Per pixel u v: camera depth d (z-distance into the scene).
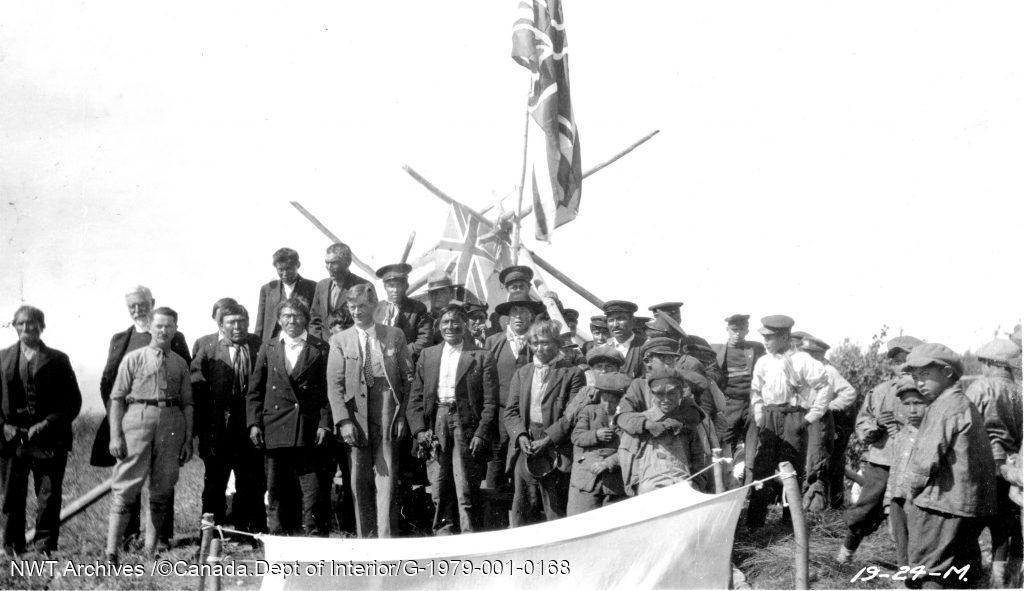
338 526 11.09
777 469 11.77
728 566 8.31
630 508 8.63
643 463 9.48
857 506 10.23
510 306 11.51
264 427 10.29
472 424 10.41
